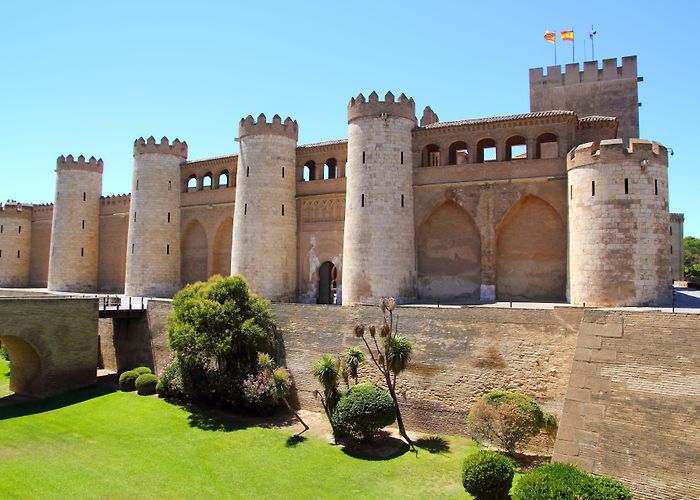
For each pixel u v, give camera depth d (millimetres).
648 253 29141
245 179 43500
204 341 30859
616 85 49656
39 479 22531
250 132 43594
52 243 60312
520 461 22500
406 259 37406
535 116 35375
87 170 60719
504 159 36562
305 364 31641
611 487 16672
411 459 23688
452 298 37594
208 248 50375
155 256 51031
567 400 21234
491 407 22594
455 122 38250
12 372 37094
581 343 22156
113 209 60281
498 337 26359
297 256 44406
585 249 30438
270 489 21469
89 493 21250
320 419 29266
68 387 35750
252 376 30156
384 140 37625
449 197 37438
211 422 29312
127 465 23969
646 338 21000
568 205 33375
